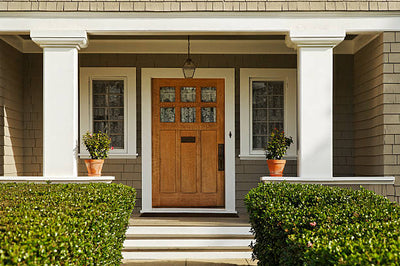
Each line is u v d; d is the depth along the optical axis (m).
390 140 5.83
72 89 5.73
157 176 7.67
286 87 7.62
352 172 7.45
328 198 4.30
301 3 5.76
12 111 6.95
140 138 7.51
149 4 5.76
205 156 7.70
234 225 6.10
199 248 5.86
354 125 7.39
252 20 5.80
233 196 7.47
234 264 5.50
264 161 7.55
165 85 7.70
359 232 2.84
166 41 7.52
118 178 7.49
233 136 7.55
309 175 5.71
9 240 2.41
